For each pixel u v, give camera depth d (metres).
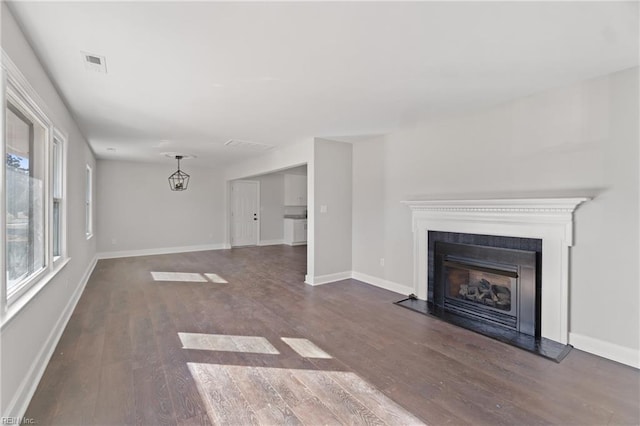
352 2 1.60
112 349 2.62
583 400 1.98
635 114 2.38
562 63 2.31
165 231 7.77
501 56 2.21
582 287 2.65
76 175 3.95
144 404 1.91
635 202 2.39
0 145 1.64
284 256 7.34
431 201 3.70
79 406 1.88
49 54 2.14
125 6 1.63
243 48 2.08
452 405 1.93
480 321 3.29
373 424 1.76
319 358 2.52
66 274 3.26
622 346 2.45
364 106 3.26
